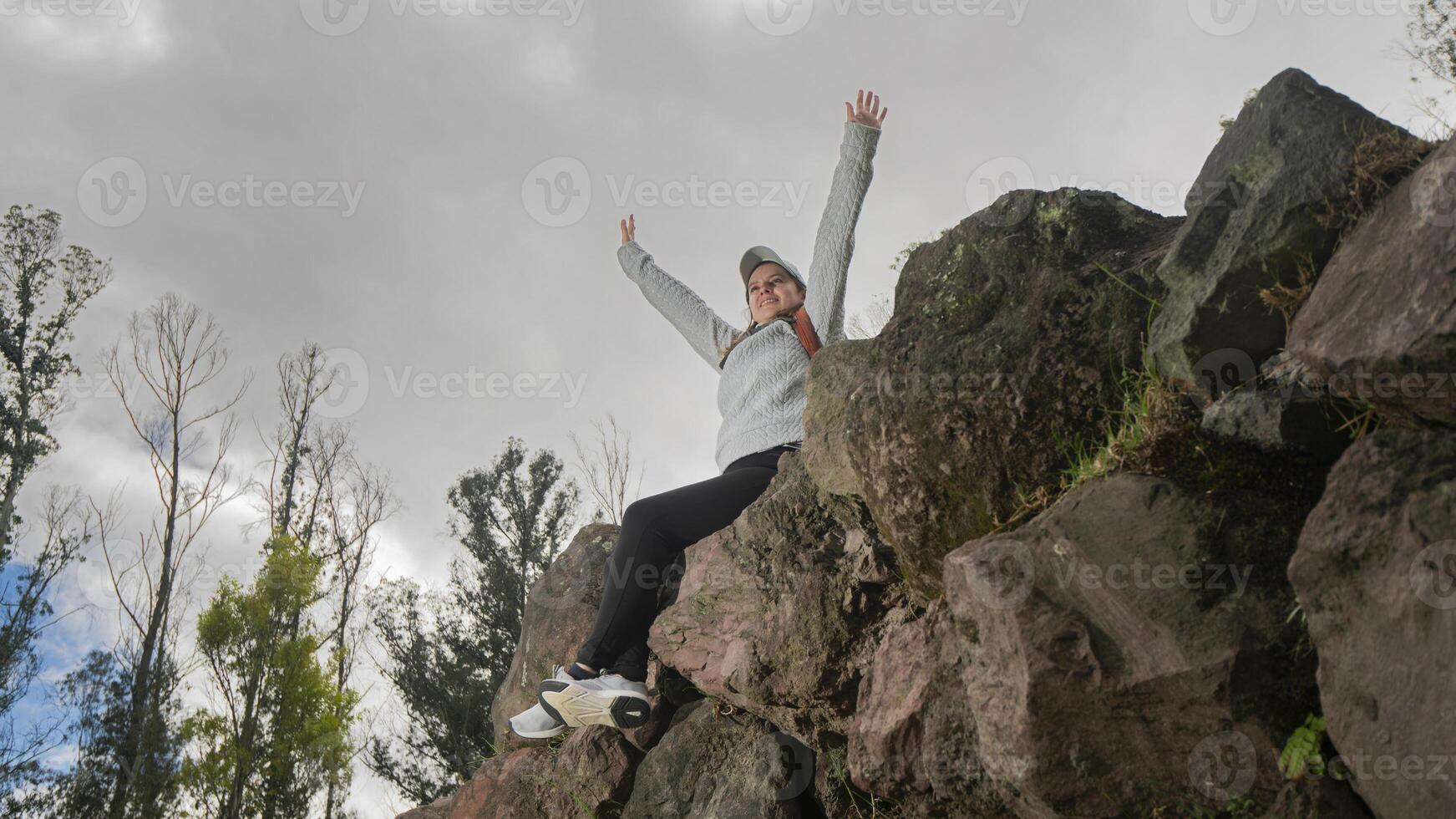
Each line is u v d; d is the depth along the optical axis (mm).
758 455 3387
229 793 16219
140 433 20547
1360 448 1545
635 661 3348
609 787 3615
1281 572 1689
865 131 3771
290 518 21844
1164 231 2404
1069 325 2242
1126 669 1694
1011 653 1835
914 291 2646
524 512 22203
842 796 2902
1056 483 2166
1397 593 1392
